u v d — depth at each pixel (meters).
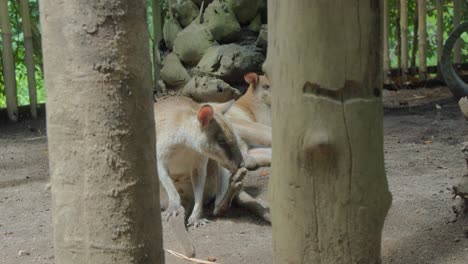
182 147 6.86
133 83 3.57
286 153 3.75
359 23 3.50
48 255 5.85
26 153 9.84
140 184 3.68
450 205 6.71
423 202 6.86
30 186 8.13
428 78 14.10
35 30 12.98
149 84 3.71
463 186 6.05
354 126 3.63
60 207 3.69
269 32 3.77
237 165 6.79
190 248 5.83
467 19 14.45
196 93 10.77
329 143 3.61
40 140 10.76
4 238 6.33
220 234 6.43
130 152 3.61
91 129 3.54
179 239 6.00
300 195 3.77
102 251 3.66
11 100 11.98
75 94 3.51
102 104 3.52
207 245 6.10
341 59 3.53
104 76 3.49
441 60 12.10
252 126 9.25
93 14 3.44
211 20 11.06
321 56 3.53
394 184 7.61
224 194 7.00
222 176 7.09
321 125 3.61
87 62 3.47
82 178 3.60
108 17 3.45
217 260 5.68
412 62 14.09
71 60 3.48
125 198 3.63
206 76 10.83
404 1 13.61
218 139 6.75
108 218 3.63
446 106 12.20
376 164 3.76
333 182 3.70
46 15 3.50
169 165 7.02
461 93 11.95
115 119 3.54
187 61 11.30
